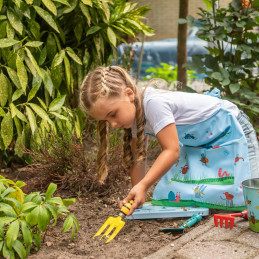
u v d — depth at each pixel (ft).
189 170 7.06
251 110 10.30
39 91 9.14
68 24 9.32
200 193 6.78
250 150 6.94
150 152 10.19
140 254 5.47
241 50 9.96
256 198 5.62
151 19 14.38
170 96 6.49
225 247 5.42
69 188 8.04
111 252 5.53
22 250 5.00
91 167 8.11
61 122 8.74
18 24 7.84
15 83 7.84
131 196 5.74
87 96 5.67
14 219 5.04
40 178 8.17
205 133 6.92
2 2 7.58
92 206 7.26
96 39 9.50
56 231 6.18
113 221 5.71
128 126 5.96
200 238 5.73
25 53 8.08
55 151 8.09
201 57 10.63
